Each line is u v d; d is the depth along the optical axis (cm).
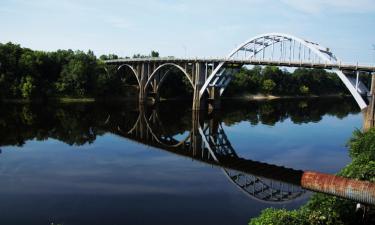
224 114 6875
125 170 2789
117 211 1934
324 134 4769
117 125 5216
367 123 4497
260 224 1269
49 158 3116
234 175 2695
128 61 9062
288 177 2650
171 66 8269
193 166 2964
